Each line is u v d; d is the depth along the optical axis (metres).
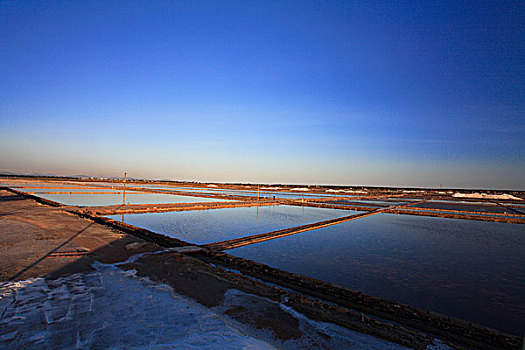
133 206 24.38
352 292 7.23
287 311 5.58
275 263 10.68
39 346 4.00
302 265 10.54
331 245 13.78
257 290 6.57
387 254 12.37
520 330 6.15
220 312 5.36
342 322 5.24
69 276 6.74
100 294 5.86
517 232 18.34
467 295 8.05
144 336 4.34
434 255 12.39
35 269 7.00
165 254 9.01
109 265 7.71
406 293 8.12
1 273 6.59
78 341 4.16
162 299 5.76
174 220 19.75
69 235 10.80
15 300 5.34
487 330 5.46
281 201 36.94
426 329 5.66
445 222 22.41
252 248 12.86
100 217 16.80
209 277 7.24
